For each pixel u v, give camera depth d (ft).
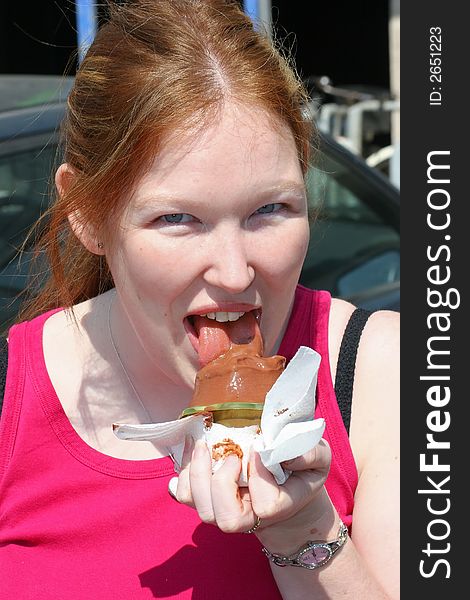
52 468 2.79
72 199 2.59
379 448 2.68
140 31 2.58
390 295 5.37
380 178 5.95
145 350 2.68
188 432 2.38
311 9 18.43
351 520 2.68
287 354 2.80
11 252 4.22
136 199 2.43
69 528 2.71
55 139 4.48
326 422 2.69
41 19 12.91
